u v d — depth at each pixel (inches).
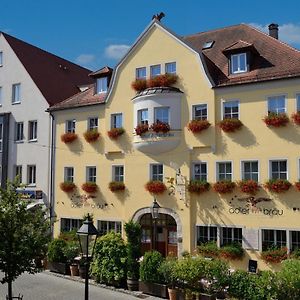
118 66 1005.8
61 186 1068.5
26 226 543.2
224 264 662.5
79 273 850.1
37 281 812.0
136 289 744.3
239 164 839.7
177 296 669.9
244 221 821.2
